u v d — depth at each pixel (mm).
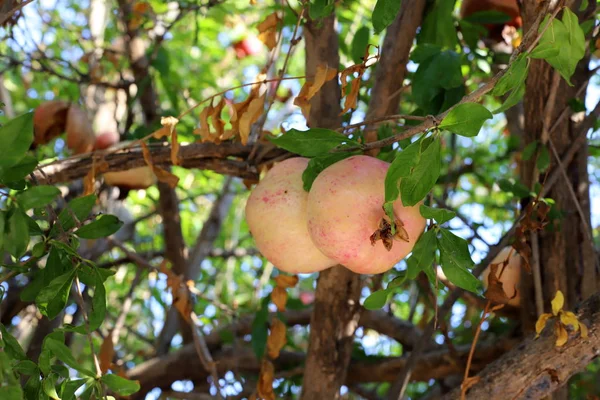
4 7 1018
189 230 2330
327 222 815
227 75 2295
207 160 1066
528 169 1108
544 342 934
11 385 719
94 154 1049
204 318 1569
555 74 1039
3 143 741
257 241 899
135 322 2062
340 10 1558
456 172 1661
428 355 1304
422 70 1087
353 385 1431
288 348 1643
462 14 1235
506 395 935
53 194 753
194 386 1535
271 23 1038
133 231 1748
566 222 1091
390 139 844
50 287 831
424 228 839
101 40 1820
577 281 1088
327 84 1106
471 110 752
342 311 1102
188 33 2010
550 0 821
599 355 922
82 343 1755
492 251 1074
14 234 748
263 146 1060
